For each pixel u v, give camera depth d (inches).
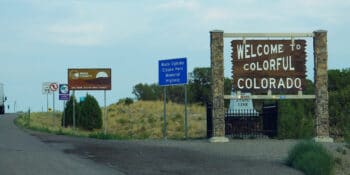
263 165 797.9
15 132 1445.6
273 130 1257.4
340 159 873.5
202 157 876.6
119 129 2145.7
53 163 773.9
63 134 1427.2
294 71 1170.0
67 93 1769.2
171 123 2111.2
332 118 1657.2
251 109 1344.7
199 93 3117.6
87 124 2110.0
